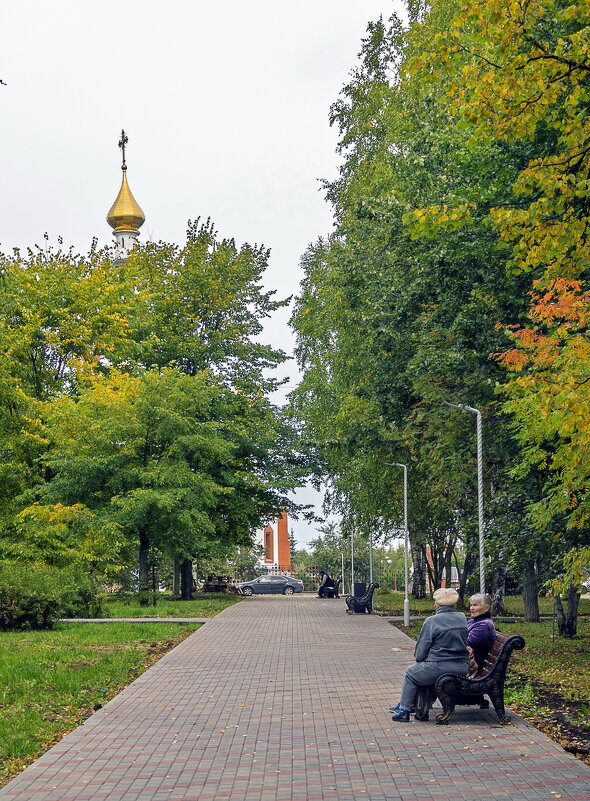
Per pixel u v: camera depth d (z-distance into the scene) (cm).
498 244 1402
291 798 827
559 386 1223
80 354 4312
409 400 2836
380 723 1163
